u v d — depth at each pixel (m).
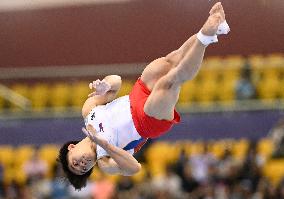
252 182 21.55
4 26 30.98
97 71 29.70
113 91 10.51
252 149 23.36
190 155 23.47
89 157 9.91
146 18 28.58
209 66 27.94
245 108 25.56
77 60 30.14
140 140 10.08
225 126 25.42
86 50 30.02
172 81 9.34
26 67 30.69
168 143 25.31
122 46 29.34
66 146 10.23
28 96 29.78
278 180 22.05
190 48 9.22
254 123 25.17
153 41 28.45
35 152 25.12
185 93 27.27
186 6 26.58
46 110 28.20
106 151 9.52
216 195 21.25
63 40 30.42
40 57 30.56
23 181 25.20
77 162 9.94
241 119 25.34
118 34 29.44
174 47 27.80
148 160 24.62
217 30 8.88
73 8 30.20
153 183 22.28
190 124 25.66
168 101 9.47
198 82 27.75
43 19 30.64
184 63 9.12
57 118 26.94
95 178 23.00
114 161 9.80
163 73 9.94
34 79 30.50
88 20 30.14
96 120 10.10
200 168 22.27
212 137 25.36
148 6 28.52
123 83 28.33
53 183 23.17
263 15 27.08
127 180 23.03
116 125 9.95
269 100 26.20
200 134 25.48
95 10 29.98
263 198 21.03
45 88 30.05
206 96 27.30
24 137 27.03
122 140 9.96
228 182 21.66
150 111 9.62
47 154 25.73
